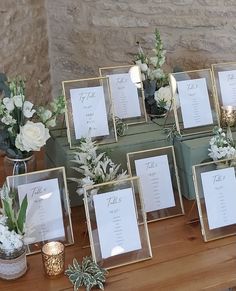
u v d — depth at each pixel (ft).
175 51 9.43
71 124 5.71
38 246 4.96
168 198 5.60
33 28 9.99
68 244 5.09
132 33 9.81
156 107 6.50
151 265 4.83
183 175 5.82
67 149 5.61
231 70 6.45
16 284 4.55
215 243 5.18
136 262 4.84
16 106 5.23
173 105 6.03
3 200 4.58
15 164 5.47
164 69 9.55
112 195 4.82
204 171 5.25
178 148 5.82
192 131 6.03
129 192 4.88
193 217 5.60
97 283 4.49
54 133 5.97
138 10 9.56
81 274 4.50
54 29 10.61
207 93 6.18
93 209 4.76
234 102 6.43
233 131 6.18
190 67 9.37
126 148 5.74
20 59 9.58
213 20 8.85
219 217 5.26
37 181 4.98
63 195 5.09
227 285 4.66
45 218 5.00
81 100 5.76
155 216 5.54
